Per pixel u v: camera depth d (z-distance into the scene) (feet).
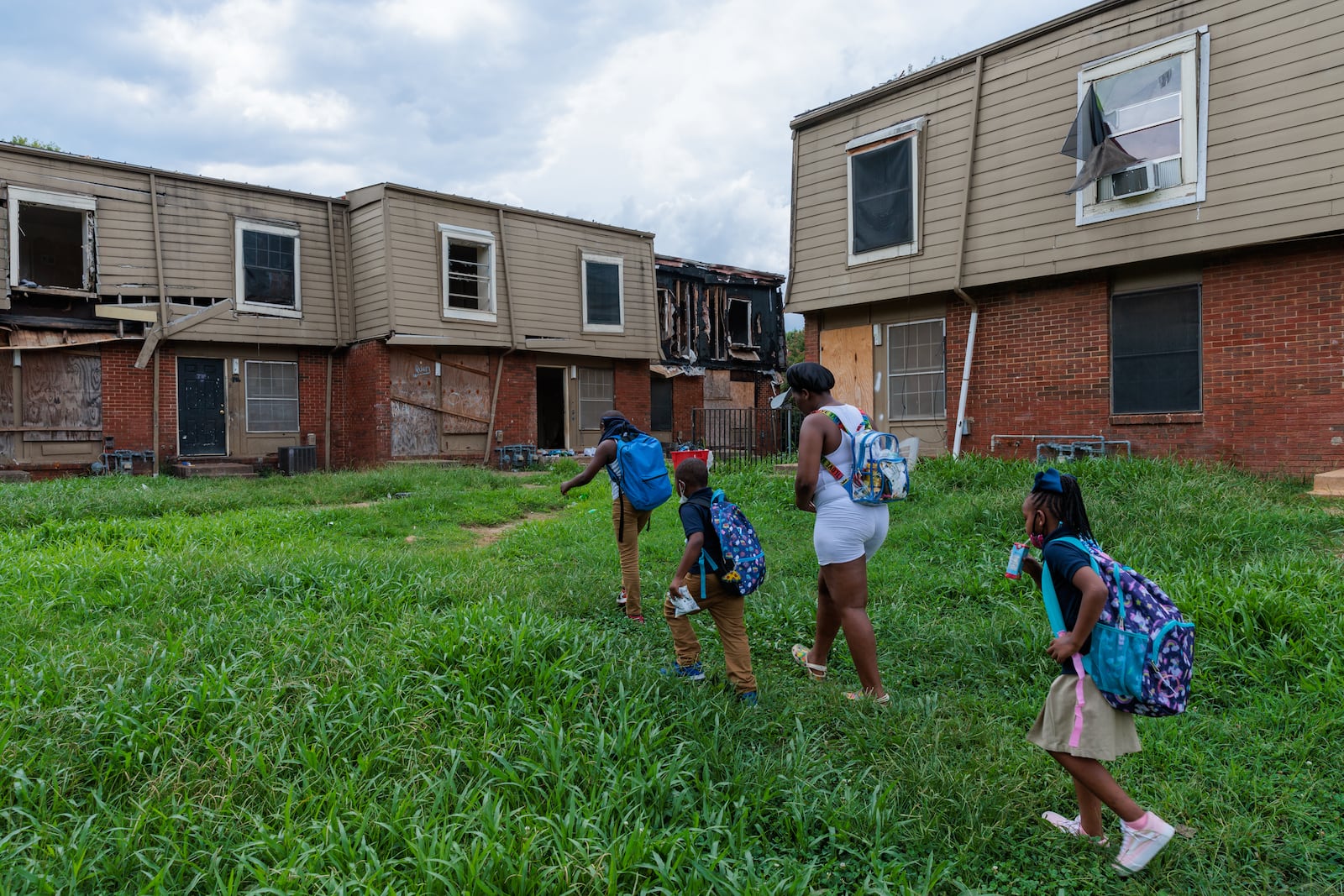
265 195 55.98
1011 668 15.29
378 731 10.81
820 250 46.50
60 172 48.01
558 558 25.09
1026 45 37.68
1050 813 10.09
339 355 60.29
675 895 7.82
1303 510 24.63
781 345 87.92
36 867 7.86
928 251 41.39
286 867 7.98
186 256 52.54
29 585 18.38
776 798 10.23
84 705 11.22
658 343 71.61
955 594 20.49
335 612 16.51
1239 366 32.30
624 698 11.69
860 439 13.24
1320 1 29.48
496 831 8.37
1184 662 8.67
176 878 8.17
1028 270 37.63
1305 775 10.93
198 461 52.95
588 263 67.00
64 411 48.91
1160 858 9.14
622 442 18.44
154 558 20.77
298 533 28.04
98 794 9.32
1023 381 38.99
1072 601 9.10
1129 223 34.37
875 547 13.66
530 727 10.78
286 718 11.02
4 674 12.21
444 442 59.67
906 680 14.93
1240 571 18.40
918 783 10.43
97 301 49.65
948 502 30.12
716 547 13.42
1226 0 31.71
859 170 44.37
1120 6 34.68
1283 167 30.30
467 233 59.82
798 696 13.67
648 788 9.66
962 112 40.01
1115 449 35.81
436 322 58.13
